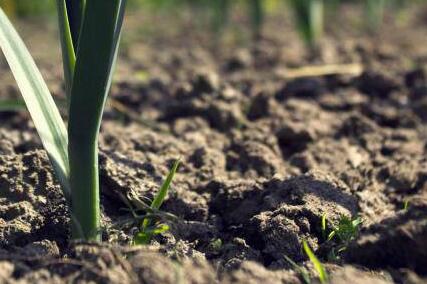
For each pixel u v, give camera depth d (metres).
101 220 1.87
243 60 3.92
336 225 1.81
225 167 2.43
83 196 1.56
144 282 1.47
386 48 4.07
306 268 1.60
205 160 2.38
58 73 3.74
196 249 1.82
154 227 1.70
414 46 4.35
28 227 1.75
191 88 3.18
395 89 3.33
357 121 2.86
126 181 1.97
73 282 1.47
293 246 1.73
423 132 2.89
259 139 2.64
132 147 2.52
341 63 3.82
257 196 2.01
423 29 5.06
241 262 1.66
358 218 1.80
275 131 2.79
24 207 1.80
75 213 1.58
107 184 1.96
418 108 3.09
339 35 4.80
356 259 1.62
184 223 1.87
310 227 1.81
